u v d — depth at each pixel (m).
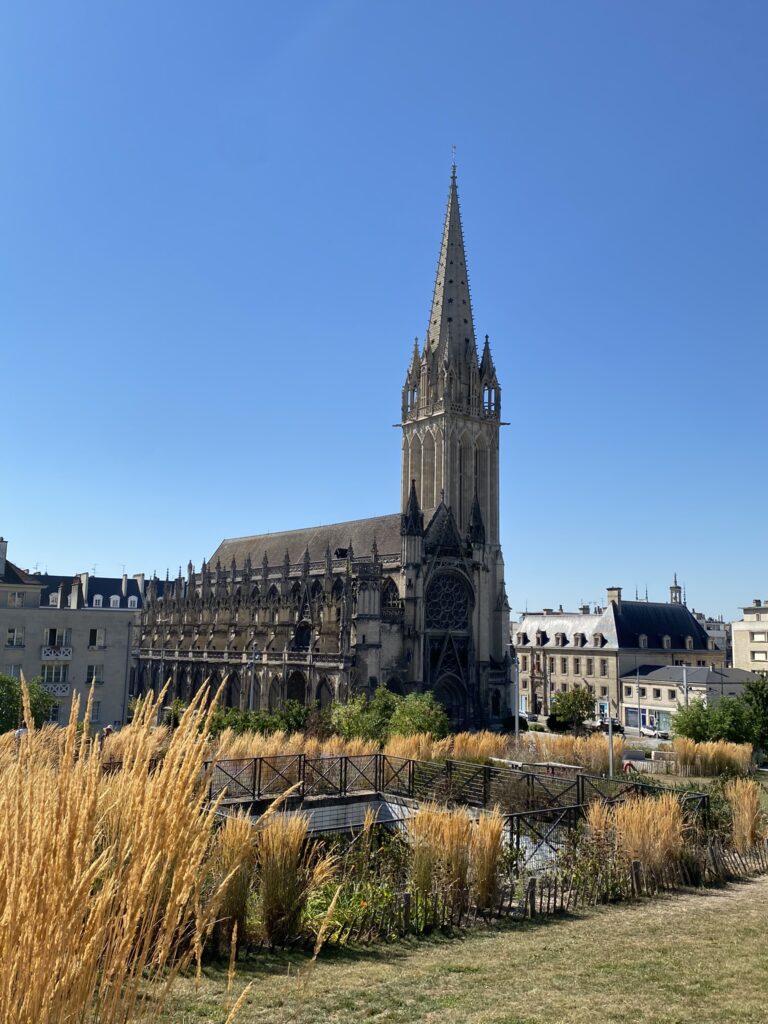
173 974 5.45
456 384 134.75
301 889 20.06
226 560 170.00
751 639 142.62
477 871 23.52
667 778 56.19
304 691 119.94
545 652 165.62
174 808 5.32
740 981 17.27
